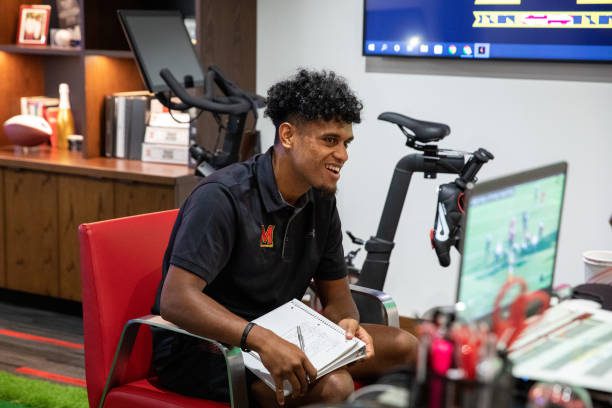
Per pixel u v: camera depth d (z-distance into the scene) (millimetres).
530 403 1270
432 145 2992
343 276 2363
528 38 3658
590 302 1954
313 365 1946
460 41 3773
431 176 3037
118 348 2146
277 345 1912
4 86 4465
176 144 4047
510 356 1568
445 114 3891
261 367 2033
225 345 1959
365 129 4047
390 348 2227
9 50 4309
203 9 3834
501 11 3680
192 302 1974
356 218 4137
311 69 4105
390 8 3865
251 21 4152
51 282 4164
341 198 4160
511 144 3797
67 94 4461
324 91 2016
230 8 3994
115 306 2211
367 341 2109
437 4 3785
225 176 2125
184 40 3666
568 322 1788
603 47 3549
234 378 1944
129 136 4168
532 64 3709
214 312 1968
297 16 4094
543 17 3617
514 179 1586
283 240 2174
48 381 3400
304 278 2266
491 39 3719
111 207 3941
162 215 2375
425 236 4000
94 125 4191
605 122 3631
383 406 1299
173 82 3256
